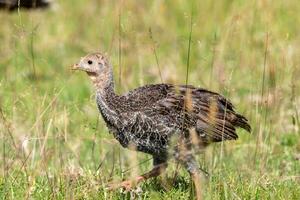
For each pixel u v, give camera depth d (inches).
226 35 1050.1
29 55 1088.2
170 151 702.5
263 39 1077.8
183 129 711.7
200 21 1222.3
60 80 989.8
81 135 849.5
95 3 1283.2
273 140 864.9
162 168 723.4
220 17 1235.9
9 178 713.6
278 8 1221.1
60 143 770.8
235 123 731.4
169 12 1274.6
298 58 1000.2
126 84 971.9
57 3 1262.3
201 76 1041.5
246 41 1072.2
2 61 1053.2
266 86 949.8
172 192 697.0
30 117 840.9
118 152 789.2
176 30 1226.6
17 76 987.3
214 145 763.4
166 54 1144.8
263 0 1137.4
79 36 1216.2
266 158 786.2
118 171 751.1
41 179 723.4
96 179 716.7
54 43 1179.3
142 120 708.0
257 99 876.6
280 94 897.5
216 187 693.3
